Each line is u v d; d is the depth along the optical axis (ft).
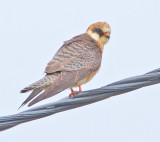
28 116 29.35
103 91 30.45
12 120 28.96
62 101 30.12
